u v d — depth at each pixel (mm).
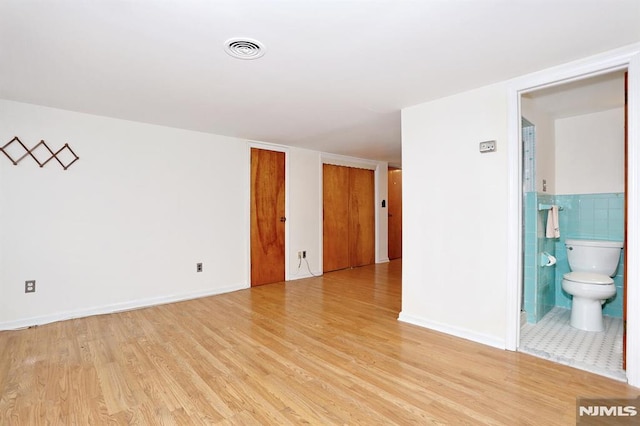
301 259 5141
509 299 2414
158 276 3717
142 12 1544
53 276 3092
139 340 2631
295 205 5062
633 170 1915
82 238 3246
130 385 1942
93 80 2389
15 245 2914
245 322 3059
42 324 3008
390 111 3164
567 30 1734
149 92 2643
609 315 3160
